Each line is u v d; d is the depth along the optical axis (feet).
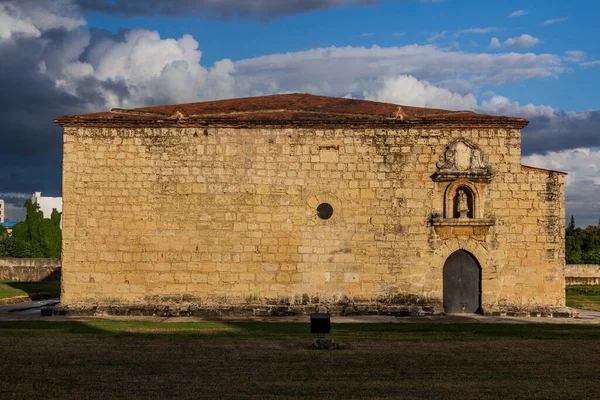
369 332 88.58
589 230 312.91
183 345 76.07
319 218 110.42
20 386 55.88
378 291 110.01
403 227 110.52
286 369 63.57
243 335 84.48
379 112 118.21
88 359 67.36
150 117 111.55
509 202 110.93
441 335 85.66
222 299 109.50
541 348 76.02
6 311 117.08
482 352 73.31
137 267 109.70
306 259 110.11
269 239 110.11
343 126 111.04
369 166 110.93
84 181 110.42
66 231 109.91
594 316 112.16
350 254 110.22
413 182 110.93
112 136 110.93
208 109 122.11
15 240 246.06
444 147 111.24
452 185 110.32
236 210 110.32
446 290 110.73
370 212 110.52
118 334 84.84
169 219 110.11
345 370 63.41
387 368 64.49
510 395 54.70
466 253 111.14
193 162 110.63
